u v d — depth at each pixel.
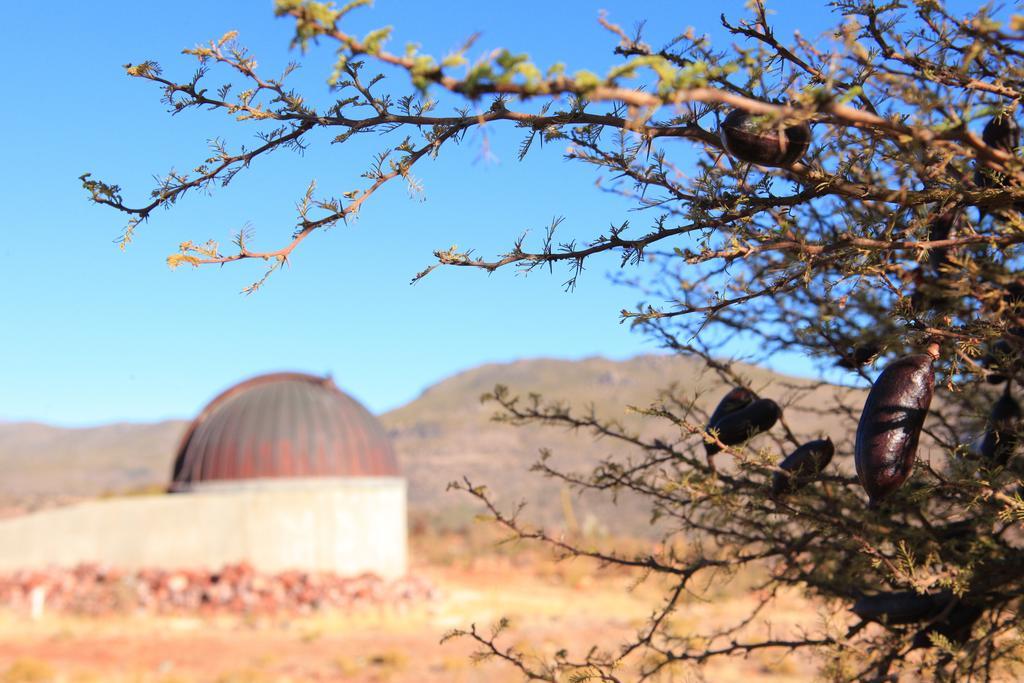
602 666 3.39
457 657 16.86
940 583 2.63
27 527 24.59
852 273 2.21
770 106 1.58
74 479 89.44
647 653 3.63
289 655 17.69
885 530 2.84
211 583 23.44
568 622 20.95
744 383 3.34
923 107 1.71
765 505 3.25
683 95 1.50
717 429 3.00
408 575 27.08
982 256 2.48
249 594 22.67
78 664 16.30
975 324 2.21
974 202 2.11
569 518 36.94
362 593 23.61
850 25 1.93
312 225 2.17
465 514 47.31
